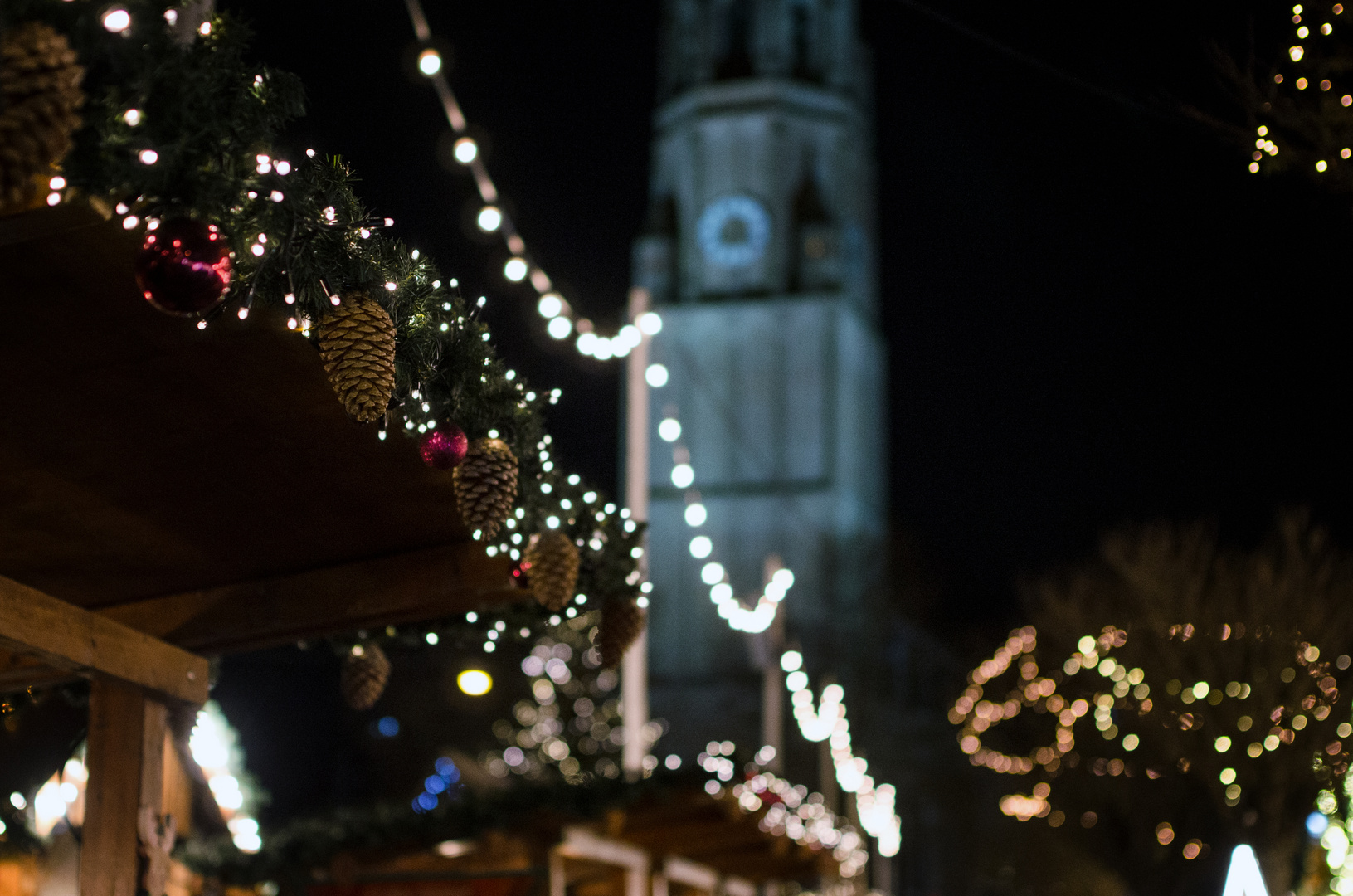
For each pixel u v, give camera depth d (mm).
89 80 2479
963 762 58125
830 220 66250
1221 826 21578
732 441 63781
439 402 3602
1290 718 18734
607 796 7957
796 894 16469
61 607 4457
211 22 2699
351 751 19469
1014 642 29594
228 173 2650
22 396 3416
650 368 11875
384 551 4711
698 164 67000
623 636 4938
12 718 5316
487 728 25422
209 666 5184
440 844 7809
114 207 2604
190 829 8727
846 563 60938
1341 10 5328
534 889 7871
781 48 67938
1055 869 40094
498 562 4617
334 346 2936
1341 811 18734
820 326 64625
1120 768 24562
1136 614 21578
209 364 3314
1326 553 19094
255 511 4266
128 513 4180
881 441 69000
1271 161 5621
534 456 4309
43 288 2900
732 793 9023
